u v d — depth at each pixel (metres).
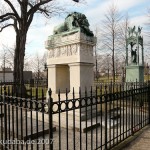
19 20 15.65
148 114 7.10
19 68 15.38
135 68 14.29
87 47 8.48
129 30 15.05
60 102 3.34
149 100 7.11
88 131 6.20
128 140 5.31
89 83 8.48
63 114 7.80
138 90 6.17
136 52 14.69
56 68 9.17
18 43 16.53
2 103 4.19
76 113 7.36
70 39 8.31
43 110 3.27
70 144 5.11
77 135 5.82
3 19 16.59
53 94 8.97
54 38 9.06
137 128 6.22
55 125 6.81
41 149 4.72
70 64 8.37
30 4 16.56
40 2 15.55
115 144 4.89
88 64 8.48
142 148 4.82
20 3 15.47
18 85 10.46
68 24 8.84
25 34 15.55
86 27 8.59
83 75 8.19
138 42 14.48
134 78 14.27
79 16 8.66
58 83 9.17
